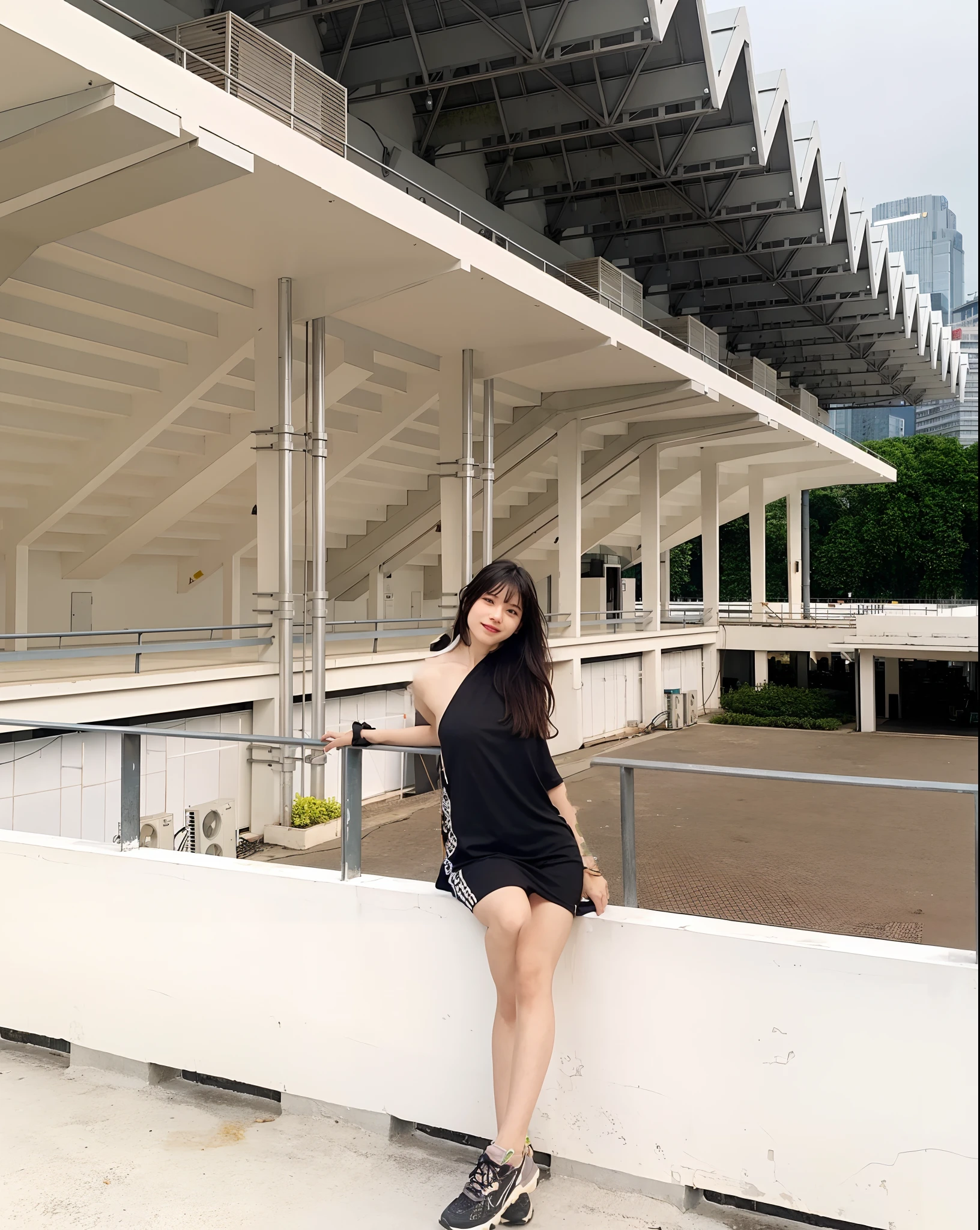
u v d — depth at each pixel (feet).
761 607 121.60
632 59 56.08
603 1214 9.91
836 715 100.73
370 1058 11.35
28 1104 12.19
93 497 51.80
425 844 35.88
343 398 58.75
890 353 129.49
